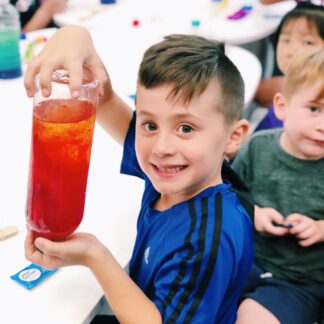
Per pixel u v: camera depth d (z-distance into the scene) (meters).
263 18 2.22
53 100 0.60
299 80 1.16
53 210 0.63
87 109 0.60
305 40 1.78
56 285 0.71
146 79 0.68
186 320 0.66
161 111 0.67
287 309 1.13
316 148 1.16
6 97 1.33
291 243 1.21
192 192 0.76
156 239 0.76
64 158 0.59
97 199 0.92
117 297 0.69
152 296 0.77
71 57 0.69
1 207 0.88
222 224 0.69
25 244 0.69
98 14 2.19
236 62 1.67
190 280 0.66
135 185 0.97
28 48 1.63
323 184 1.20
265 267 1.25
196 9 2.31
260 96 2.22
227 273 0.69
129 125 0.94
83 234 0.71
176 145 0.68
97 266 0.68
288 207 1.24
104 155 1.07
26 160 1.03
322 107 1.13
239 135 0.79
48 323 0.65
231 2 2.45
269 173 1.26
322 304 1.22
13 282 0.71
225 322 0.82
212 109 0.68
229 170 0.87
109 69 1.57
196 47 0.73
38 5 2.42
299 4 2.06
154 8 2.30
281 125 1.58
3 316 0.66
